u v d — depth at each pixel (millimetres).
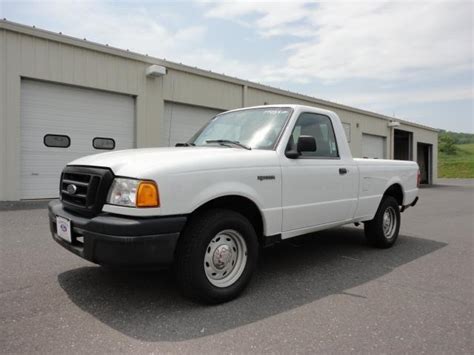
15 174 10211
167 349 2652
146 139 12945
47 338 2781
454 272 4660
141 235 2965
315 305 3523
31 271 4309
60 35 10805
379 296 3789
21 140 10477
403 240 6602
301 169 4234
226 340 2805
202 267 3334
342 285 4109
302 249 5746
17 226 6812
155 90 13133
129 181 3066
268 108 4691
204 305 3439
